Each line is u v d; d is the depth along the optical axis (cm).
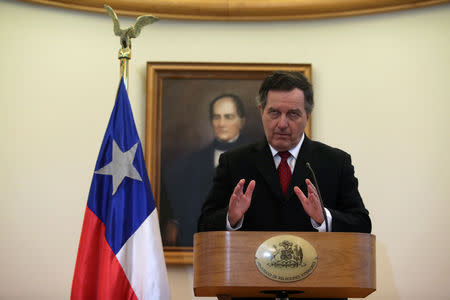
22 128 497
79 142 504
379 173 506
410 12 523
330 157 350
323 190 341
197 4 528
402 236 495
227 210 300
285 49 534
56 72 511
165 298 369
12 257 479
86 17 525
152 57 529
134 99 520
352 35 530
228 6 530
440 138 505
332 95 523
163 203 502
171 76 520
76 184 498
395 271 491
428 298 486
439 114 508
